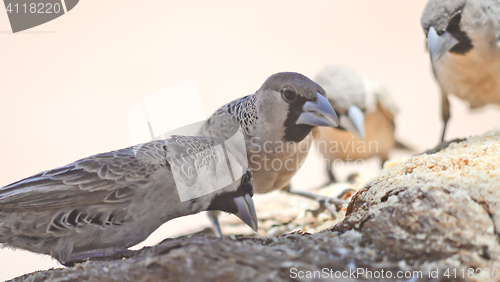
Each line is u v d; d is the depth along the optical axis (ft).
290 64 52.47
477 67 18.52
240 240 11.91
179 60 54.19
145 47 57.06
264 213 22.24
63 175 12.39
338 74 23.54
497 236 9.86
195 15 66.54
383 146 25.76
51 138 40.81
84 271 10.81
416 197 10.70
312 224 19.44
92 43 58.13
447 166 12.31
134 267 9.94
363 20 63.62
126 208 12.48
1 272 22.36
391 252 10.10
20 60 54.29
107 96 47.14
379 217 10.77
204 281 8.93
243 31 61.36
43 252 12.84
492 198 10.37
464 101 20.81
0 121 43.91
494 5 17.17
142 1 69.77
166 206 12.82
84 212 12.34
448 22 17.39
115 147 38.91
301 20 64.44
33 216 12.28
